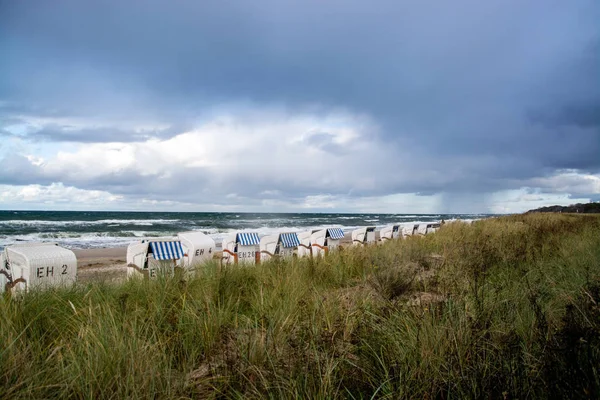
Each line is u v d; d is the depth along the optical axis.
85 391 2.76
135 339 3.46
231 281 6.42
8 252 7.04
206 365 3.65
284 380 2.97
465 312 3.79
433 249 11.05
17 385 2.63
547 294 4.98
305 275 7.34
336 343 3.80
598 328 2.92
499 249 8.02
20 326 3.99
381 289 5.63
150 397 2.79
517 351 3.18
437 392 2.76
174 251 8.27
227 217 89.69
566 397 2.46
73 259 6.97
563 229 13.05
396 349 3.50
